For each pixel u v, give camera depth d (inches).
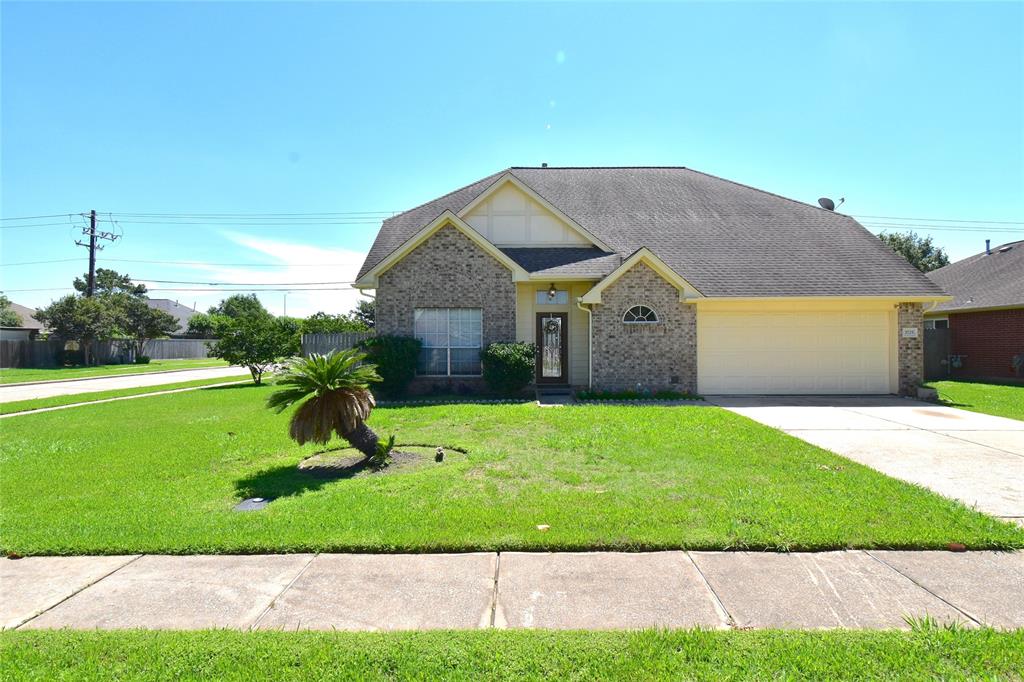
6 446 331.9
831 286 543.2
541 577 155.1
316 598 145.0
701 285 541.3
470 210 619.2
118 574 159.3
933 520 189.8
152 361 1726.1
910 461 279.9
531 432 350.0
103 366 1432.1
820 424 385.7
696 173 782.5
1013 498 220.5
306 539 176.7
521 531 182.2
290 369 278.7
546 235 618.8
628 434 335.6
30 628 131.5
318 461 290.2
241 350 773.3
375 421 392.8
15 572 160.7
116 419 444.5
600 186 732.0
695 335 540.4
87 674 112.7
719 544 172.4
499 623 132.5
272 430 378.9
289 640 123.5
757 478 241.4
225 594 147.4
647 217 665.0
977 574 155.2
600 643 121.1
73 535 182.9
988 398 528.4
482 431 355.3
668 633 124.5
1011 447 311.6
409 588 149.8
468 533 180.7
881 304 554.6
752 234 635.5
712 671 111.4
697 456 281.1
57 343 1428.4
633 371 538.6
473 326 554.6
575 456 284.8
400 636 125.0
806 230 645.9
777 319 553.3
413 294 548.7
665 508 202.1
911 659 114.1
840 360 554.9
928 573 155.9
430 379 548.7
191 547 173.8
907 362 548.4
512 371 509.7
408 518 195.2
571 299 595.5
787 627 129.1
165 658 117.4
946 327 820.0
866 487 226.5
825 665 112.5
